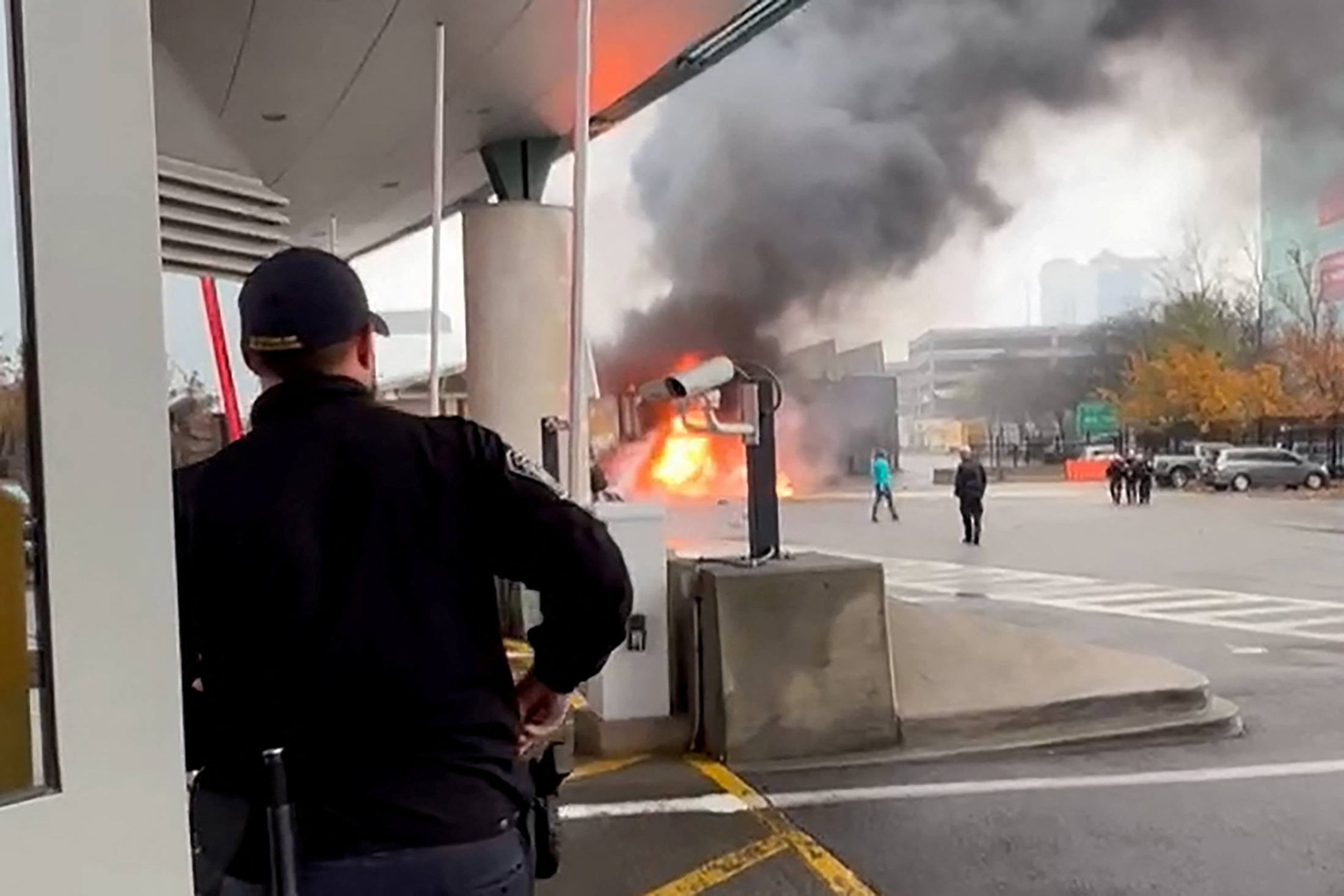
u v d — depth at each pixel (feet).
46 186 4.74
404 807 6.10
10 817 4.62
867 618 19.01
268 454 6.42
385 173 43.45
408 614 6.24
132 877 5.00
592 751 19.01
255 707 6.16
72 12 4.84
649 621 19.19
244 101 33.27
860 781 17.70
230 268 30.99
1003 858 14.65
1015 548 66.28
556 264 37.83
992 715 19.54
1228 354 181.27
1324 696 24.49
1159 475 133.59
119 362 4.99
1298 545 64.69
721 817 16.12
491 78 31.91
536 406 37.22
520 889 6.51
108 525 4.93
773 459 20.17
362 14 26.84
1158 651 30.83
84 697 4.85
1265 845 15.01
